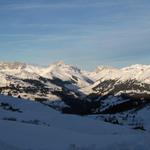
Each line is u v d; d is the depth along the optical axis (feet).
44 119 242.37
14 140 97.55
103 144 102.12
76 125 226.17
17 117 232.94
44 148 93.45
